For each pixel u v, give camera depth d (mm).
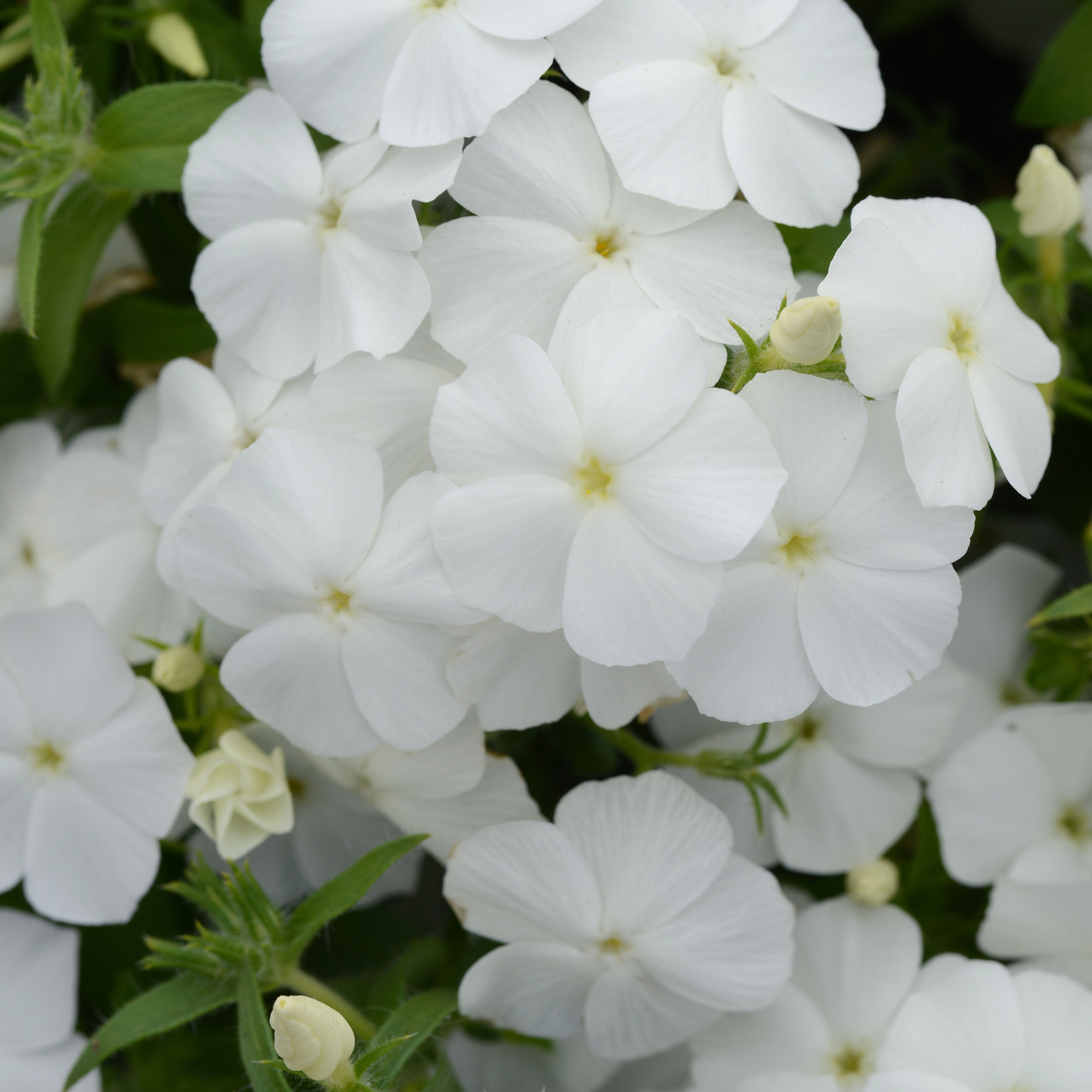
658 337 321
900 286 324
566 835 338
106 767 342
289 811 341
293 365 336
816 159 333
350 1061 324
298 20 331
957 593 326
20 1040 351
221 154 335
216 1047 354
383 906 358
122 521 357
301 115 332
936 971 347
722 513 320
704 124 329
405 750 333
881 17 378
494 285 328
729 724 354
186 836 358
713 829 338
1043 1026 341
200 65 352
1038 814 354
